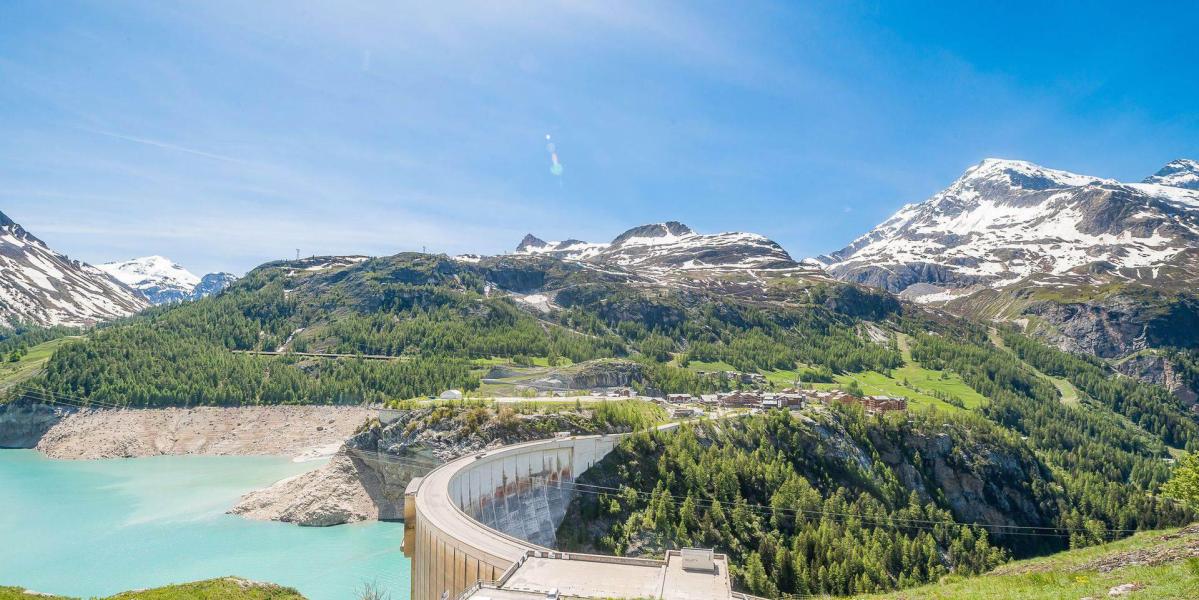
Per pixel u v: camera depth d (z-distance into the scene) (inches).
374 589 5201.8
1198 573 1941.4
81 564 5708.7
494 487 5949.8
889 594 2933.1
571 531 6535.4
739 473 7298.2
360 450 7800.2
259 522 6963.6
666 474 7096.5
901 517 7795.3
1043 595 2145.7
